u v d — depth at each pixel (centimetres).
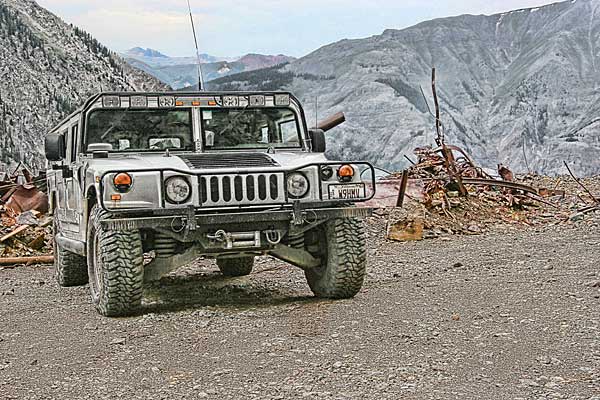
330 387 516
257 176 770
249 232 777
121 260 755
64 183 1020
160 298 916
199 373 564
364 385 518
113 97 878
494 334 648
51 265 1283
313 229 855
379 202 1653
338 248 813
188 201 754
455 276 986
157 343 663
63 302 902
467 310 754
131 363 600
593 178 2786
